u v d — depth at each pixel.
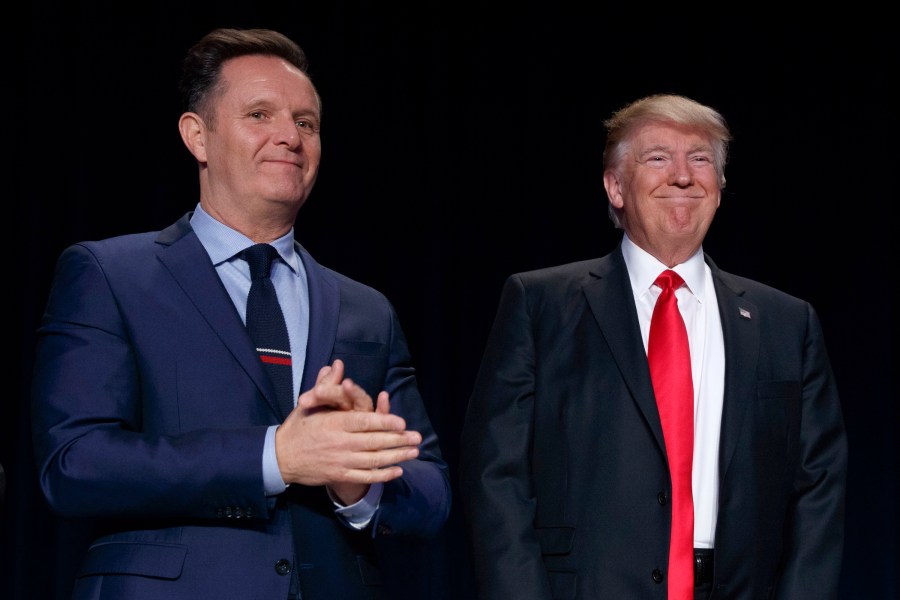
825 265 5.49
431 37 5.36
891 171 5.53
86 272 2.07
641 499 2.45
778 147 5.53
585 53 5.49
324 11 5.22
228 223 2.21
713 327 2.67
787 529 2.61
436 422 5.12
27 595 4.45
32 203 4.66
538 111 5.43
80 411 1.94
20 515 4.47
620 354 2.56
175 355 2.02
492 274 5.32
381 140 5.25
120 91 4.82
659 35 5.52
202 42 2.28
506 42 5.45
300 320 2.19
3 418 4.54
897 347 5.49
